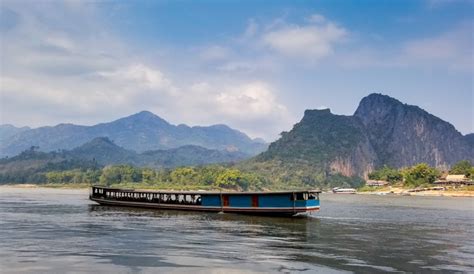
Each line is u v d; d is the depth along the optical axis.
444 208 113.62
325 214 84.56
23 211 84.50
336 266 33.22
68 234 49.56
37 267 32.03
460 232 55.56
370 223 66.44
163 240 45.38
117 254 37.12
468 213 92.75
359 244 44.00
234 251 39.00
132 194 98.06
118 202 100.44
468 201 170.38
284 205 74.00
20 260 34.41
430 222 69.69
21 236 47.72
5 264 32.97
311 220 69.81
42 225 58.75
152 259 35.12
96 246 41.16
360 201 162.75
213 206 82.88
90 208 94.12
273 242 44.72
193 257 36.03
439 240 47.78
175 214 79.38
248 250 39.62
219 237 48.09
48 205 104.56
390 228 59.53
